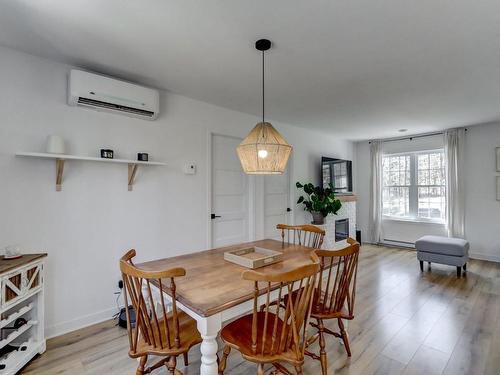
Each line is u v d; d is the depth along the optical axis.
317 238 2.85
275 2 1.57
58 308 2.29
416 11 1.64
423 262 4.36
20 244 2.12
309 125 4.64
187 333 1.51
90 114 2.47
